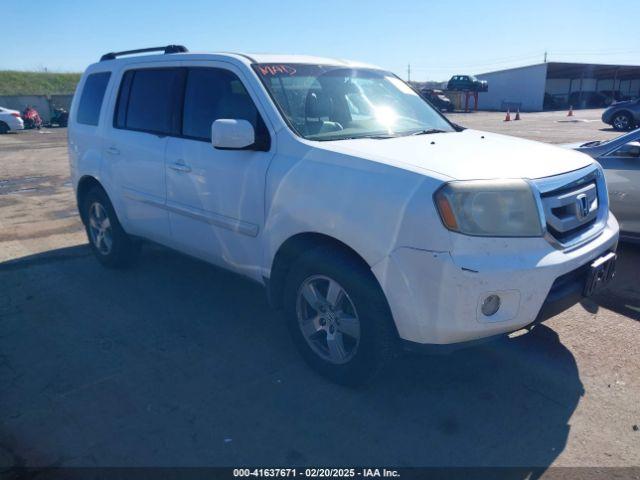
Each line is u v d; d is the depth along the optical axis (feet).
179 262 18.45
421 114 14.43
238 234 12.34
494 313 9.24
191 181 13.24
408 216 9.14
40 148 56.65
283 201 11.00
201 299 15.47
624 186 18.02
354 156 10.19
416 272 9.14
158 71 14.89
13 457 9.11
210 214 12.94
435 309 9.12
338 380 10.96
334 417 10.16
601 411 10.29
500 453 9.22
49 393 10.94
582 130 71.05
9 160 46.57
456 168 9.54
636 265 17.63
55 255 19.38
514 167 9.95
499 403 10.55
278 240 11.25
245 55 13.20
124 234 16.92
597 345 12.66
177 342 12.99
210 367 11.87
